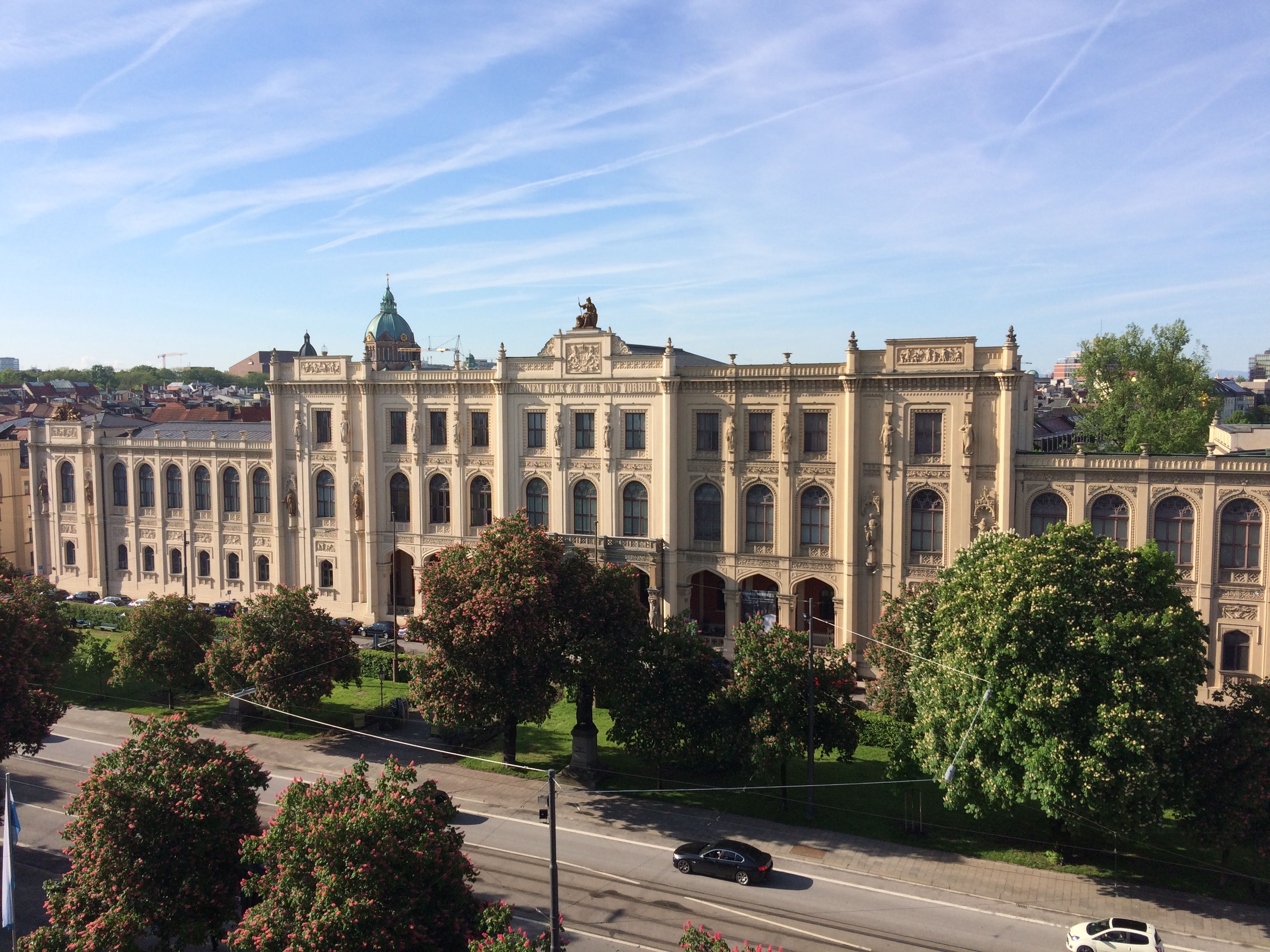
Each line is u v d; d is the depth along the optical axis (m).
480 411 81.81
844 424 68.19
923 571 67.06
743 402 71.69
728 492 72.69
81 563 101.94
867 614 68.94
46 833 48.72
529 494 80.88
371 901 27.98
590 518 78.38
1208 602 59.53
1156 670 40.28
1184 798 40.00
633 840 46.84
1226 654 59.81
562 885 42.25
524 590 50.00
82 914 31.55
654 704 49.94
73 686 72.31
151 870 32.19
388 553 87.12
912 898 41.00
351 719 64.06
